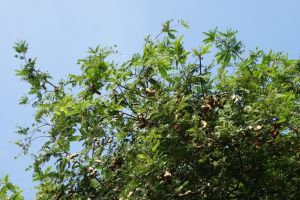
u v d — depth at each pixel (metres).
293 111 10.09
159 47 10.42
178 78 10.05
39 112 10.27
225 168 9.05
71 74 10.36
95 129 9.50
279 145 9.47
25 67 10.95
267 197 9.48
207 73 10.20
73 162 9.48
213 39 10.30
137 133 9.43
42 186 9.65
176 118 8.84
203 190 9.10
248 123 8.87
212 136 8.83
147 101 9.43
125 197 8.14
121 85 10.15
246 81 9.98
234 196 9.52
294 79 10.44
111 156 9.56
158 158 8.10
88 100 9.55
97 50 10.37
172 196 8.21
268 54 10.54
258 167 9.27
